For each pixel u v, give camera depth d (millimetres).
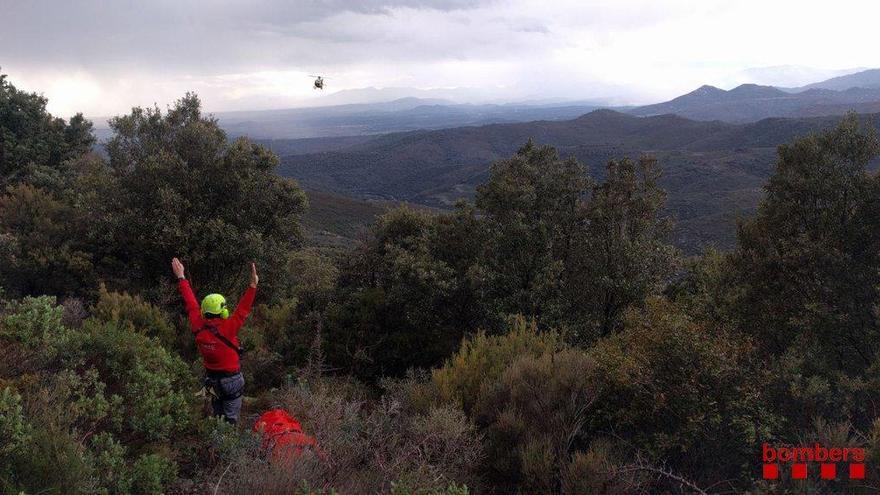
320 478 4301
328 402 6016
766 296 8922
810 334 7512
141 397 5293
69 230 13281
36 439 3814
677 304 8992
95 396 4770
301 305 13656
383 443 5117
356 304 11617
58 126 23625
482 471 5293
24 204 13859
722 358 5035
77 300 9164
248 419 6852
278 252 13953
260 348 9875
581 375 5965
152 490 4258
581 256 14188
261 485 3877
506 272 13562
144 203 12633
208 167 13344
